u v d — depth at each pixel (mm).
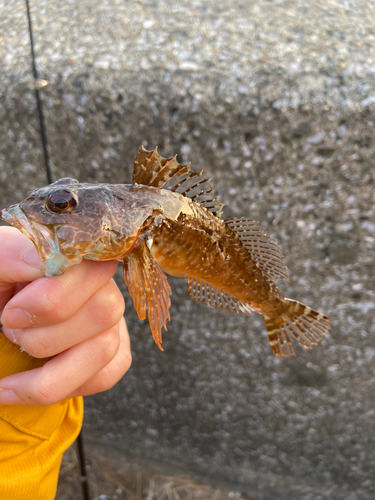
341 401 390
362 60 324
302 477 428
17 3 404
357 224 347
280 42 339
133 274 211
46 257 194
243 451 436
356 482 415
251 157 343
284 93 325
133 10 372
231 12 363
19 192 390
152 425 449
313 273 365
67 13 380
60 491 430
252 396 410
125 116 347
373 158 329
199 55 339
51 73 350
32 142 366
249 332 388
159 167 219
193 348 405
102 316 206
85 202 202
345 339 373
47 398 203
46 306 191
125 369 252
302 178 343
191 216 231
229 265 257
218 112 335
